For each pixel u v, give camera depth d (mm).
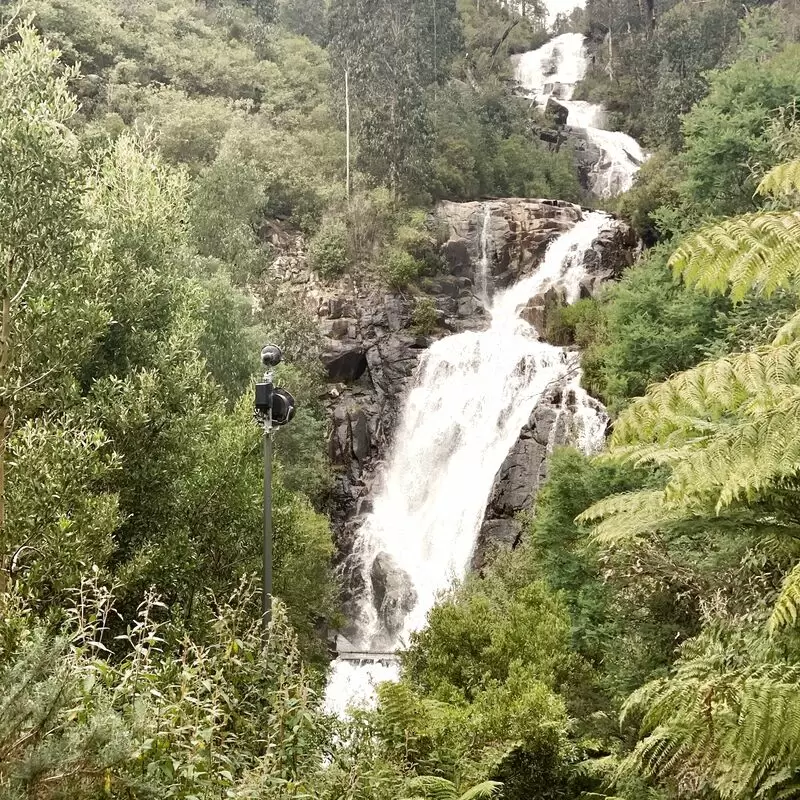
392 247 42812
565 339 38312
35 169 12609
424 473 35438
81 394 14320
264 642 6910
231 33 65938
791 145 24188
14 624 5633
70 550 10922
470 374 36625
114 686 5309
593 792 9695
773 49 47062
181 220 18953
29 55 13570
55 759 3518
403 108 49969
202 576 14125
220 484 14734
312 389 33625
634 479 18250
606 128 70438
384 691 9227
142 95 51406
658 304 28781
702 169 31969
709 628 8219
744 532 5719
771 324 17016
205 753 4984
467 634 13398
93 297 13484
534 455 31188
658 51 71375
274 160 46844
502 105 63094
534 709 10000
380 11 58938
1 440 11195
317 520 25453
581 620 15891
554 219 45094
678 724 5387
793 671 5027
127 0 62969
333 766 6207
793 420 4230
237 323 25422
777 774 5094
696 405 4547
